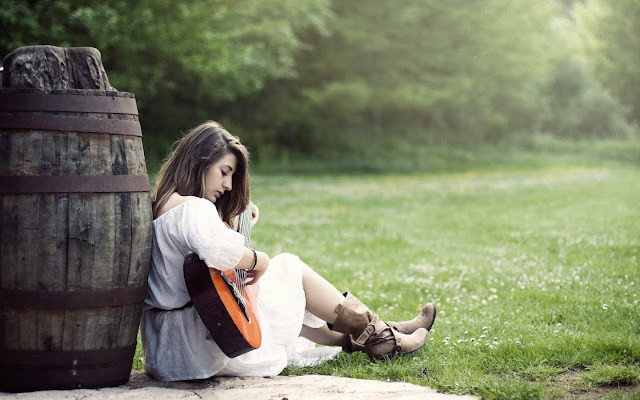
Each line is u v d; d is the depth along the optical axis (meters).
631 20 30.70
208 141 3.46
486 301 5.73
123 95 3.25
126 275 3.20
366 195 18.02
